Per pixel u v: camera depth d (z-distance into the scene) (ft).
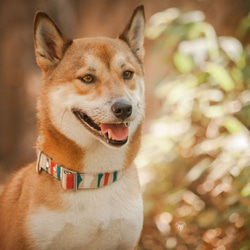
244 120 23.22
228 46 22.36
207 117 22.88
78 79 14.28
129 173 15.15
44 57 14.94
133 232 14.73
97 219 14.06
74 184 14.02
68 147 14.08
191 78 23.52
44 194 13.99
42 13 14.69
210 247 21.66
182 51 22.21
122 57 14.94
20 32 32.17
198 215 23.20
